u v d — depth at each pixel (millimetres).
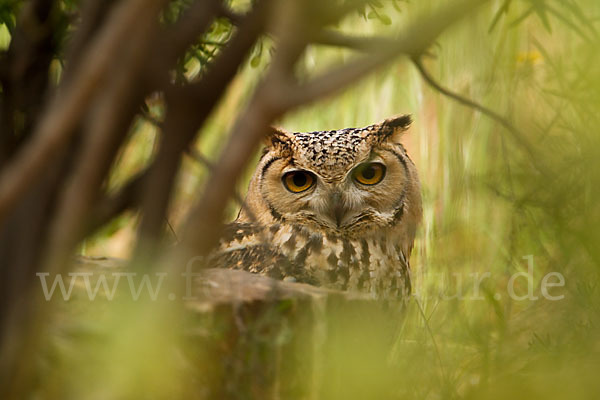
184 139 4758
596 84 5031
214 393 6207
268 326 6215
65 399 5172
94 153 3943
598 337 6289
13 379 4699
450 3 3281
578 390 6254
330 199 6461
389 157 6480
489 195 6453
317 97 3449
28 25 5652
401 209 6484
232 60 4645
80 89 3686
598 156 6207
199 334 6199
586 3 4801
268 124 3617
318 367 6230
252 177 6496
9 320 4781
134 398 4598
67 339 5363
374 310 6250
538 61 6473
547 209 6254
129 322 4766
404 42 3346
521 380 6277
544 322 6359
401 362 6340
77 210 4016
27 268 4832
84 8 4375
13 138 5648
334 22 3789
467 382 6324
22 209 4824
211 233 3990
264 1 4527
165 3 4191
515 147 6422
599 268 6242
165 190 4824
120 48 3703
